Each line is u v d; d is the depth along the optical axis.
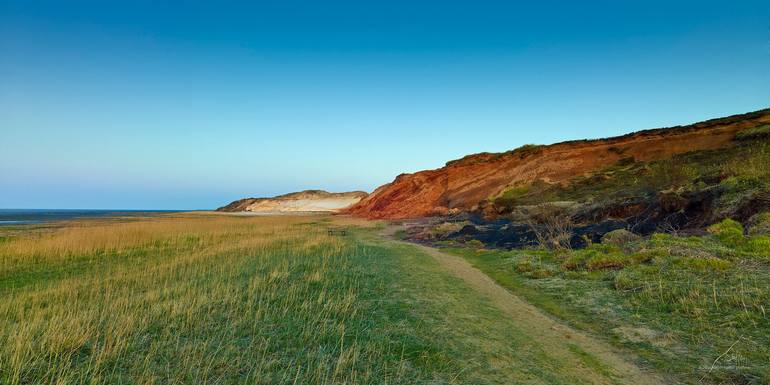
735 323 7.77
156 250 21.30
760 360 6.38
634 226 21.42
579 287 11.73
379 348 6.84
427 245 25.42
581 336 8.16
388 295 10.38
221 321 8.08
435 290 11.23
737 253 12.16
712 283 10.09
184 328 7.64
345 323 8.08
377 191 87.44
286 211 117.88
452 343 7.23
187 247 22.45
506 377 6.02
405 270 14.12
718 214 18.31
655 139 47.34
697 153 36.50
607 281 11.92
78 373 5.77
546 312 9.95
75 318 7.71
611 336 8.09
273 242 22.62
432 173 72.50
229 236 27.61
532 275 13.84
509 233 25.86
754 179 19.55
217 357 6.37
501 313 9.45
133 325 7.60
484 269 15.95
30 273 15.09
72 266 16.48
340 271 13.36
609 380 6.09
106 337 6.79
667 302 9.39
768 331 7.30
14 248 18.84
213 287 10.83
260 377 5.70
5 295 11.40
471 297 10.80
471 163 68.44
